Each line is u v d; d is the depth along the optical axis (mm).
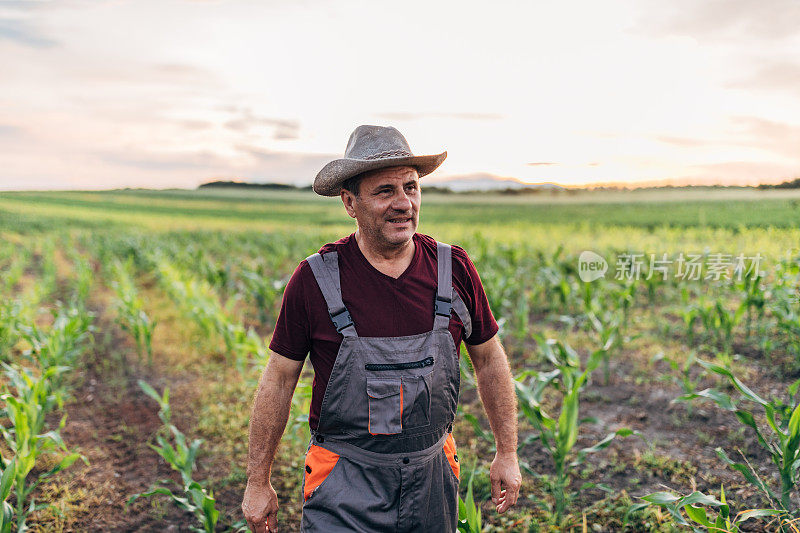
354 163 1557
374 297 1648
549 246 14734
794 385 3301
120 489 3811
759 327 6312
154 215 60469
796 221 13492
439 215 46688
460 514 2312
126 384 5938
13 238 33219
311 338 1701
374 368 1616
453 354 1709
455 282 1756
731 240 11984
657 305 8922
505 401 1937
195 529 3174
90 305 11016
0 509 2699
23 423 3127
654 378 5492
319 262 1688
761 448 3910
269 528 1865
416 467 1669
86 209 67875
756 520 3057
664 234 16922
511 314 8789
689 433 4273
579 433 4398
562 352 4074
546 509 3340
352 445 1675
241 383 5809
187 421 4945
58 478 3914
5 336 6328
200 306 7531
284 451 4238
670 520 3062
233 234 31516
